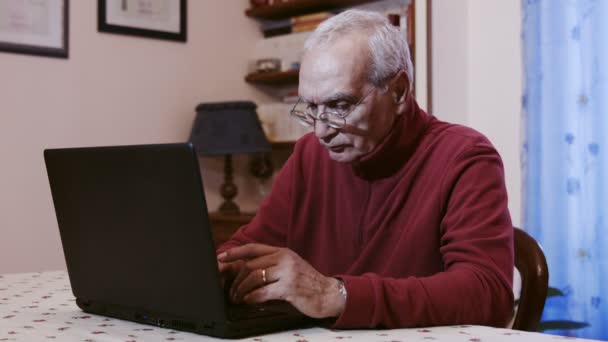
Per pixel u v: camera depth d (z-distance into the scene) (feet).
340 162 4.65
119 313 3.77
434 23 10.46
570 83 9.29
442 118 10.60
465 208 4.14
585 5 9.11
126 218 3.48
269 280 3.42
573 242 9.28
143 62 11.55
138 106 11.50
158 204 3.26
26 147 10.38
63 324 3.64
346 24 4.33
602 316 9.00
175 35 11.86
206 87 12.34
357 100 4.27
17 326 3.59
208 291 3.20
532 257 4.49
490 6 10.73
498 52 10.65
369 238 4.80
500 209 4.13
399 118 4.59
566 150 9.34
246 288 3.44
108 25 11.10
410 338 3.23
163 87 11.79
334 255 5.01
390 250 4.67
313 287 3.41
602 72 8.98
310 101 4.34
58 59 10.66
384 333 3.36
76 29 10.84
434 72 10.44
